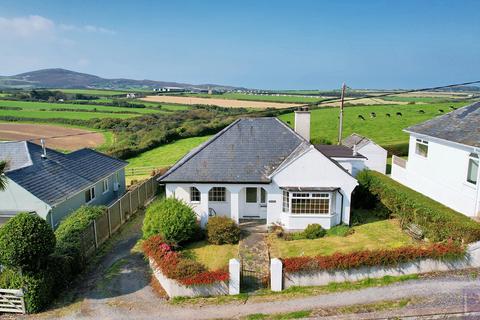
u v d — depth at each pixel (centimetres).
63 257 1755
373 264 1587
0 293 1534
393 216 2420
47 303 1598
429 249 1611
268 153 2475
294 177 2281
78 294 1686
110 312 1520
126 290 1706
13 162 2717
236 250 2072
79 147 5938
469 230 1686
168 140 6619
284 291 1578
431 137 2639
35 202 2320
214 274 1588
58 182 2628
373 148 3809
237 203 2347
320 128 6500
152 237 1955
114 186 3403
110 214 2412
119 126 7388
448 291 1464
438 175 2598
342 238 2148
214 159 2436
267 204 2331
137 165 5200
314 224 2241
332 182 2280
